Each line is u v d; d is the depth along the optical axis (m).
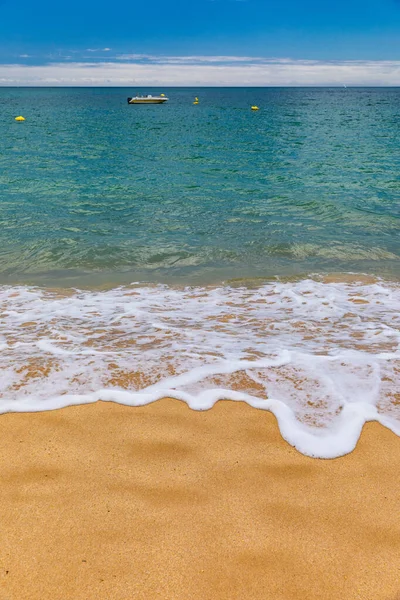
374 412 3.06
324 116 52.88
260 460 2.62
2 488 2.36
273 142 26.42
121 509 2.23
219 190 13.31
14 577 1.85
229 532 2.10
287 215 10.48
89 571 1.89
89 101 108.50
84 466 2.55
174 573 1.89
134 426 2.93
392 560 1.97
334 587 1.83
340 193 12.82
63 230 9.20
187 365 3.68
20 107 76.56
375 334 4.46
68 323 4.76
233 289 6.26
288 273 7.04
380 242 8.60
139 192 12.99
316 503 2.30
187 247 8.27
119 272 7.09
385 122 43.00
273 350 4.00
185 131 33.62
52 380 3.43
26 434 2.83
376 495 2.36
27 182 14.23
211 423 2.96
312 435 2.85
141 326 4.68
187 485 2.41
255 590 1.82
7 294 5.94
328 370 3.62
